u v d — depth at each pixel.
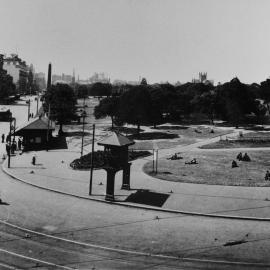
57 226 29.19
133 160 58.50
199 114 122.50
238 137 80.19
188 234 27.91
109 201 36.22
